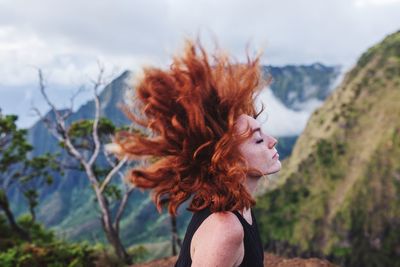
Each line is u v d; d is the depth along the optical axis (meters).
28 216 31.25
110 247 24.48
